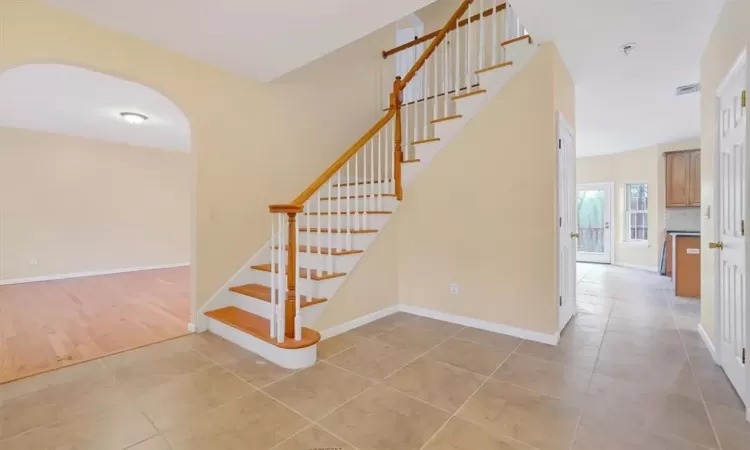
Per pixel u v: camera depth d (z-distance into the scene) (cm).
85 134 573
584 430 168
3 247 526
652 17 237
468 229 328
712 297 261
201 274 314
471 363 246
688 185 605
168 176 706
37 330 317
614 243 737
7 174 527
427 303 359
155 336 302
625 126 523
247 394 204
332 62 431
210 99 315
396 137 374
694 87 368
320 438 163
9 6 214
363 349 273
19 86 356
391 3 224
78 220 595
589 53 294
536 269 288
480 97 317
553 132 279
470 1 348
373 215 350
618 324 334
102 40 250
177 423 175
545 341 285
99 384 215
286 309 255
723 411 183
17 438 162
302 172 396
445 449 155
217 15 236
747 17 185
